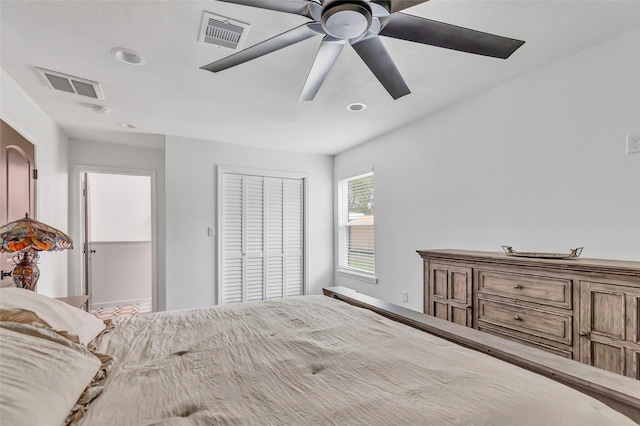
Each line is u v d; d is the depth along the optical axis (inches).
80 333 52.2
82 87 102.0
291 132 152.3
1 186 86.7
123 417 33.1
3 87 89.8
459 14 69.3
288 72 93.8
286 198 188.2
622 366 60.4
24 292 54.2
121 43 78.5
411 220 139.6
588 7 66.9
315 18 54.3
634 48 75.1
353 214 187.5
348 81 100.2
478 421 31.4
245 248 174.2
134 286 206.2
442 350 50.3
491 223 106.7
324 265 197.0
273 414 33.5
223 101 114.9
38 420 28.3
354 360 46.7
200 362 46.9
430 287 104.6
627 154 76.1
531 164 95.5
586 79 83.3
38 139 116.9
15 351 35.1
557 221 89.3
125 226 215.0
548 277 72.2
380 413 33.3
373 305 80.7
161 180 182.5
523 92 97.5
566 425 31.4
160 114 127.6
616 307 61.5
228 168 169.9
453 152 120.3
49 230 80.9
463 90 107.4
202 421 32.2
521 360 47.3
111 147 171.0
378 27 56.6
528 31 75.2
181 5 65.4
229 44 79.1
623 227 76.6
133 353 50.3
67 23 70.7
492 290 84.7
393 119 134.7
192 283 159.5
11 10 66.3
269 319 68.5
